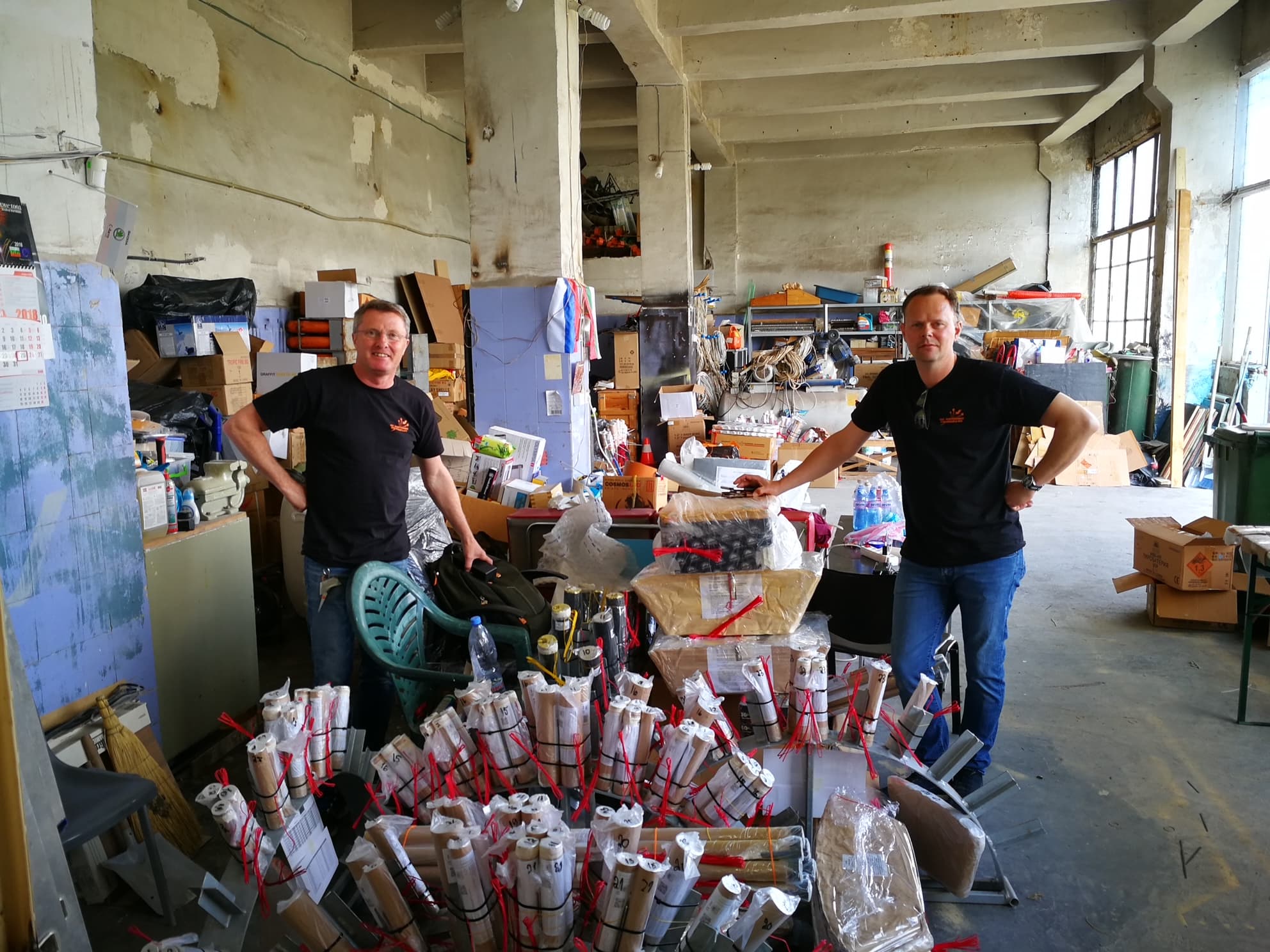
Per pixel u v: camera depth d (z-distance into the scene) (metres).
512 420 5.62
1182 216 8.84
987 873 2.43
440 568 3.00
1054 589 5.25
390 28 8.32
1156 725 3.38
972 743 2.31
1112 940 2.16
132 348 5.19
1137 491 8.45
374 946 1.63
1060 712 3.52
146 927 2.21
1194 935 2.18
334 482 2.67
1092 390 9.84
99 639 2.64
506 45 5.41
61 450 2.49
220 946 1.59
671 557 2.63
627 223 14.68
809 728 2.02
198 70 6.18
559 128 5.44
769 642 2.56
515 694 1.92
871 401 2.71
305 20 7.59
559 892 1.42
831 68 9.02
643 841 1.67
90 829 1.86
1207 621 4.43
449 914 1.55
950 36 8.81
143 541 2.85
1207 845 2.57
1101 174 13.39
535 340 5.53
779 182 14.53
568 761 1.83
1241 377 8.70
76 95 2.51
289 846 1.66
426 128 10.36
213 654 3.21
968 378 2.48
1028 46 8.72
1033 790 2.90
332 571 2.70
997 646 2.63
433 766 1.86
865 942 1.72
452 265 11.20
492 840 1.55
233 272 6.62
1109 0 8.60
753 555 2.57
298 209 7.53
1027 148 13.78
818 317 13.75
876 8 7.40
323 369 2.71
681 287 9.22
